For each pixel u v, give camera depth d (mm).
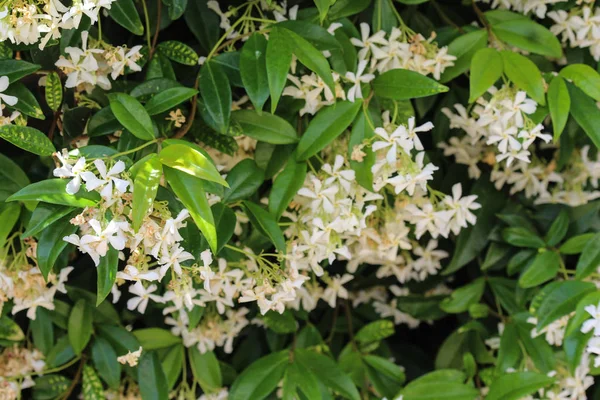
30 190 1181
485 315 1415
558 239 1385
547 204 1422
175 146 1187
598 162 1403
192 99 1287
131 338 1367
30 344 1385
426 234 1431
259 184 1295
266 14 1328
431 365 1503
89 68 1267
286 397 1349
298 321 1446
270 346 1418
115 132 1305
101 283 1193
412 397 1390
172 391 1418
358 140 1293
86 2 1196
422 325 1523
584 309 1301
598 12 1347
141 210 1159
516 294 1396
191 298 1273
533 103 1292
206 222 1181
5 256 1298
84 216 1192
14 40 1211
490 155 1407
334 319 1458
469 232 1402
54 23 1204
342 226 1293
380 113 1307
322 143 1289
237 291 1340
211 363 1398
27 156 1347
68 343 1375
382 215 1357
